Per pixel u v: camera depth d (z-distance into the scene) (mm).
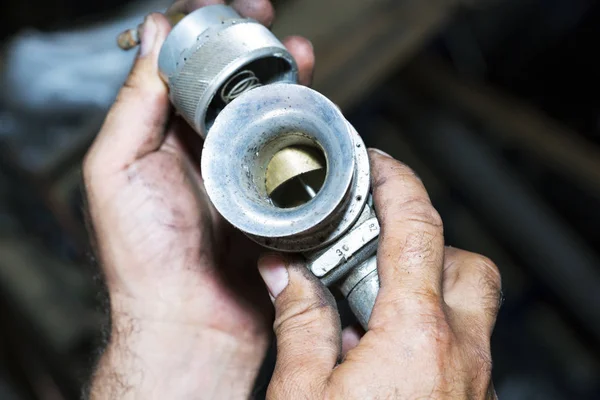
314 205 277
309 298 297
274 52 310
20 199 714
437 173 746
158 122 360
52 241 719
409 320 274
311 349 289
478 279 316
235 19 317
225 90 311
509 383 665
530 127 629
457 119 719
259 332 388
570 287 643
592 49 616
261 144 295
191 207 375
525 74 657
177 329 376
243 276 391
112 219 367
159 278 374
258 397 404
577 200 666
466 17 683
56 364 671
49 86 621
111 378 371
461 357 277
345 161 278
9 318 696
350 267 301
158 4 627
